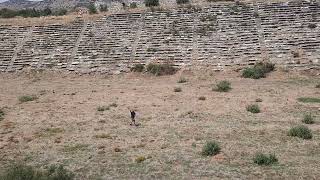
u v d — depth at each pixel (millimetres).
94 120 38031
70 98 48625
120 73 62688
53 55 69438
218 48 63906
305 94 45406
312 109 38688
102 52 67812
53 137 33344
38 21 79062
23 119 39656
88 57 67375
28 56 70250
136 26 72188
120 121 37250
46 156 28922
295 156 26562
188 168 25328
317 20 65250
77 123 37281
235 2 73375
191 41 66312
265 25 66438
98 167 26297
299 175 23516
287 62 58844
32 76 65125
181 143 30266
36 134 34344
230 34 66062
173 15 72875
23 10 88562
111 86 55812
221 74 58625
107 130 34594
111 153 28828
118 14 76188
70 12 86625
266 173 24000
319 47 60406
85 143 31375
